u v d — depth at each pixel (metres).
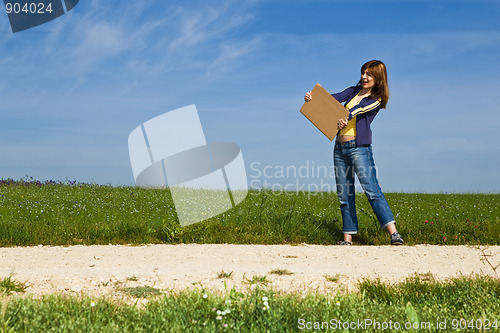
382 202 5.96
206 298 2.89
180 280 3.58
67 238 6.05
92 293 3.17
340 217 7.99
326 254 5.13
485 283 3.35
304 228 6.57
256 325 2.48
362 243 6.33
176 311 2.69
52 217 7.96
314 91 5.80
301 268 4.16
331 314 2.63
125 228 6.47
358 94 6.08
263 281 3.56
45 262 4.43
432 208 10.37
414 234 6.51
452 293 3.14
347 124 5.89
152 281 3.53
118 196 12.12
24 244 5.79
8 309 2.60
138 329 2.41
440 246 5.87
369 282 3.37
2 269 3.96
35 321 2.42
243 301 2.82
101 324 2.48
